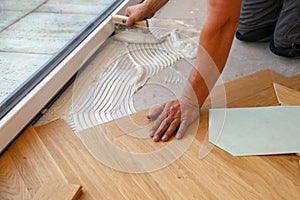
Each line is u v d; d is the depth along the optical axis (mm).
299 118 1033
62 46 1398
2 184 848
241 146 939
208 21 939
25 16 1635
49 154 934
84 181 854
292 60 1456
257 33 1554
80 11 1722
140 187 835
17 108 979
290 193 810
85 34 1384
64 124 1038
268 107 1085
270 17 1497
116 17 1412
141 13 1346
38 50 1365
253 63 1419
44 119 1064
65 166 897
